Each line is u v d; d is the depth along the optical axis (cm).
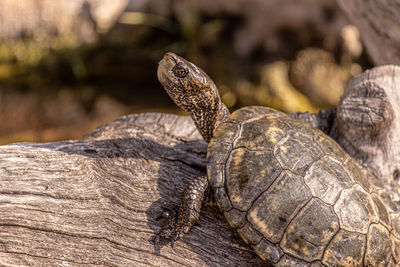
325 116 137
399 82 133
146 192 130
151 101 218
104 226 128
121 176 130
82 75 229
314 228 127
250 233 127
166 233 128
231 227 128
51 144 131
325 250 127
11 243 126
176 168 132
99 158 131
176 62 130
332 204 127
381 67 133
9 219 127
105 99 216
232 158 129
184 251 128
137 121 135
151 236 128
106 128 134
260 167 128
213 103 131
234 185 128
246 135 129
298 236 127
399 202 131
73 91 220
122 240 128
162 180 131
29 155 130
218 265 128
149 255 128
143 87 230
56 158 130
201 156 133
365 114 133
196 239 129
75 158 130
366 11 139
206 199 130
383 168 133
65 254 127
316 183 127
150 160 132
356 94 133
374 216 128
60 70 230
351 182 128
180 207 128
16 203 127
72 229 127
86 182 129
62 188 129
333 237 127
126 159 131
